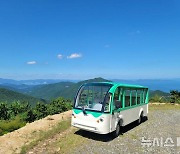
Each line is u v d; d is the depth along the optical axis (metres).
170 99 34.81
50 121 15.92
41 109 23.05
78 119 12.41
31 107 24.03
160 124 17.20
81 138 12.53
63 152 10.48
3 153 10.37
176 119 19.86
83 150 10.77
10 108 22.86
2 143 11.49
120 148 11.28
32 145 11.25
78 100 12.81
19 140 12.06
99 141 12.19
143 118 18.75
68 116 17.94
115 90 12.40
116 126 12.80
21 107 23.19
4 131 15.45
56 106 24.58
